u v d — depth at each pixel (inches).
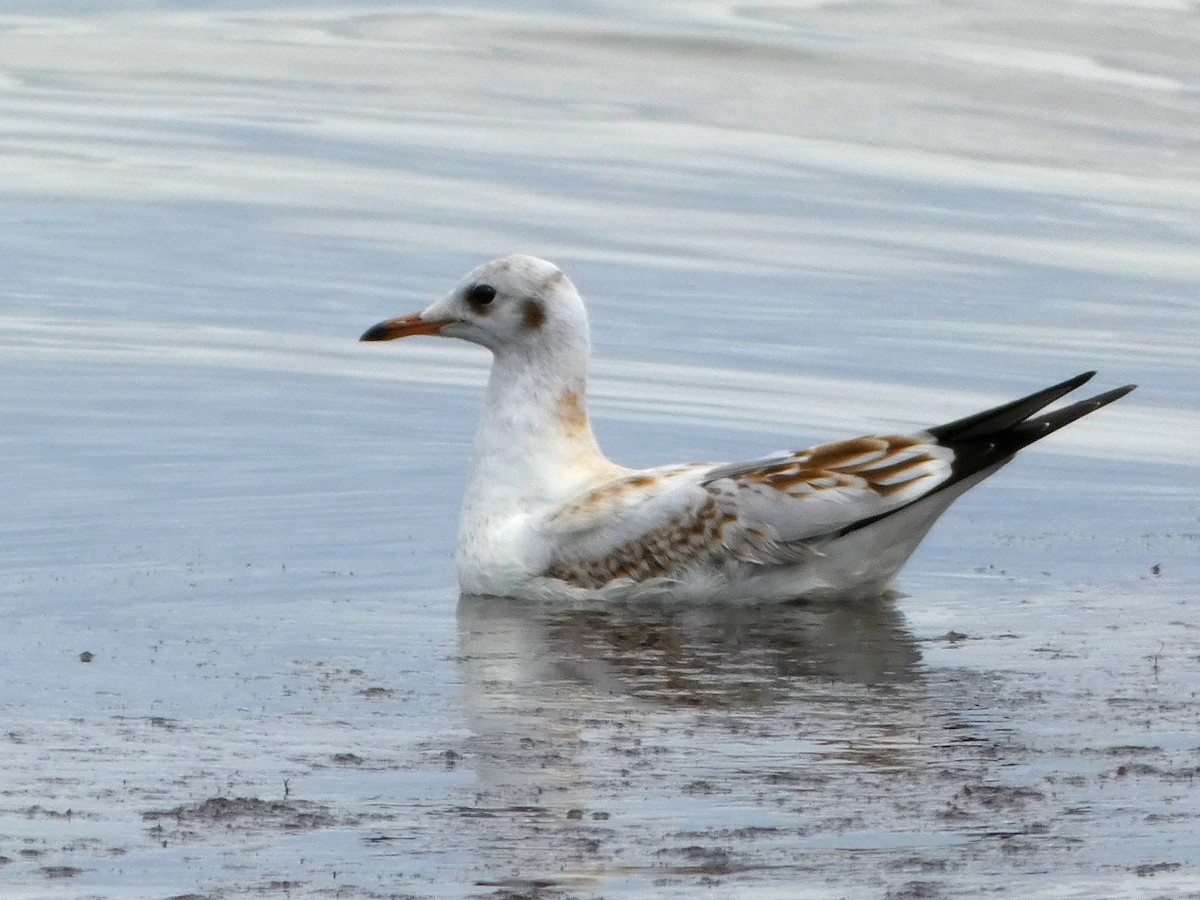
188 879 319.3
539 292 581.3
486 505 575.2
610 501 560.7
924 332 971.3
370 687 451.2
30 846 335.0
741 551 551.2
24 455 733.3
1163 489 709.9
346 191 1207.6
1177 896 308.3
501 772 379.6
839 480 549.0
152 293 1015.0
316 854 331.3
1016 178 1270.9
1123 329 985.5
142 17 1702.8
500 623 528.7
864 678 463.5
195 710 426.6
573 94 1448.1
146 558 596.7
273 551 609.3
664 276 1053.2
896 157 1305.4
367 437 774.5
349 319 981.2
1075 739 404.2
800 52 1509.6
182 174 1240.2
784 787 369.7
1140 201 1227.2
